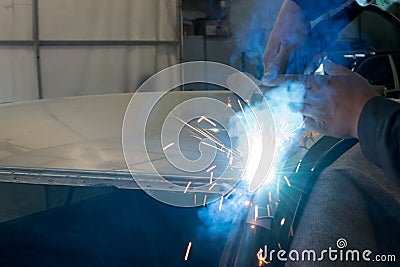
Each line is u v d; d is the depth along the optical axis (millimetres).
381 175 761
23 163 929
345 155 774
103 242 1070
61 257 1051
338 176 759
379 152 543
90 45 5023
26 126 1093
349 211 750
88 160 907
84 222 1104
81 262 1037
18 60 4527
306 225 752
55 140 1004
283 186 765
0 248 1073
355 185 757
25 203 1117
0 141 1022
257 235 748
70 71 4914
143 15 5391
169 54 5730
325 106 583
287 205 759
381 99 563
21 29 4504
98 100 1330
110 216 1098
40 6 4602
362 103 565
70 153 945
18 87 4566
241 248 751
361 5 880
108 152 923
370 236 743
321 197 755
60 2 4734
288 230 751
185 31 6000
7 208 1118
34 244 1071
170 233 1032
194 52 6016
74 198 1123
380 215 750
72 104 1281
